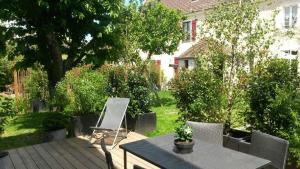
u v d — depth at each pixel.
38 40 12.02
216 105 6.41
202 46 6.93
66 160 6.62
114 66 10.33
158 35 14.44
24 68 12.63
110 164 3.22
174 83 7.00
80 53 12.64
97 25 11.54
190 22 23.17
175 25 14.98
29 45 12.12
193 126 5.02
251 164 3.48
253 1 6.33
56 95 9.62
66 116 8.95
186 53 22.27
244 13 6.32
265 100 5.67
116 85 9.42
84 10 10.86
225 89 6.45
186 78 6.86
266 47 6.30
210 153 3.87
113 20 11.89
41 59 12.47
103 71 10.10
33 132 9.80
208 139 4.93
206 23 6.79
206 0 23.00
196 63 6.86
